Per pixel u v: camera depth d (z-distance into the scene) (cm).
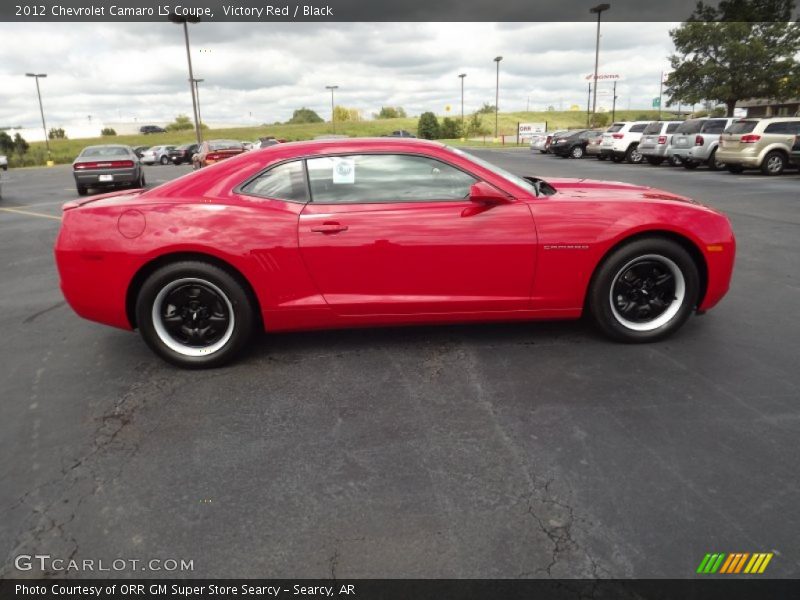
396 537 216
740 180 1480
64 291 368
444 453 271
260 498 241
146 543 217
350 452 274
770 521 219
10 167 5019
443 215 360
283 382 351
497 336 413
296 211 359
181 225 353
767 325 427
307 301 364
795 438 275
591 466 257
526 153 3412
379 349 396
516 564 201
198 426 302
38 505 241
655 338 391
